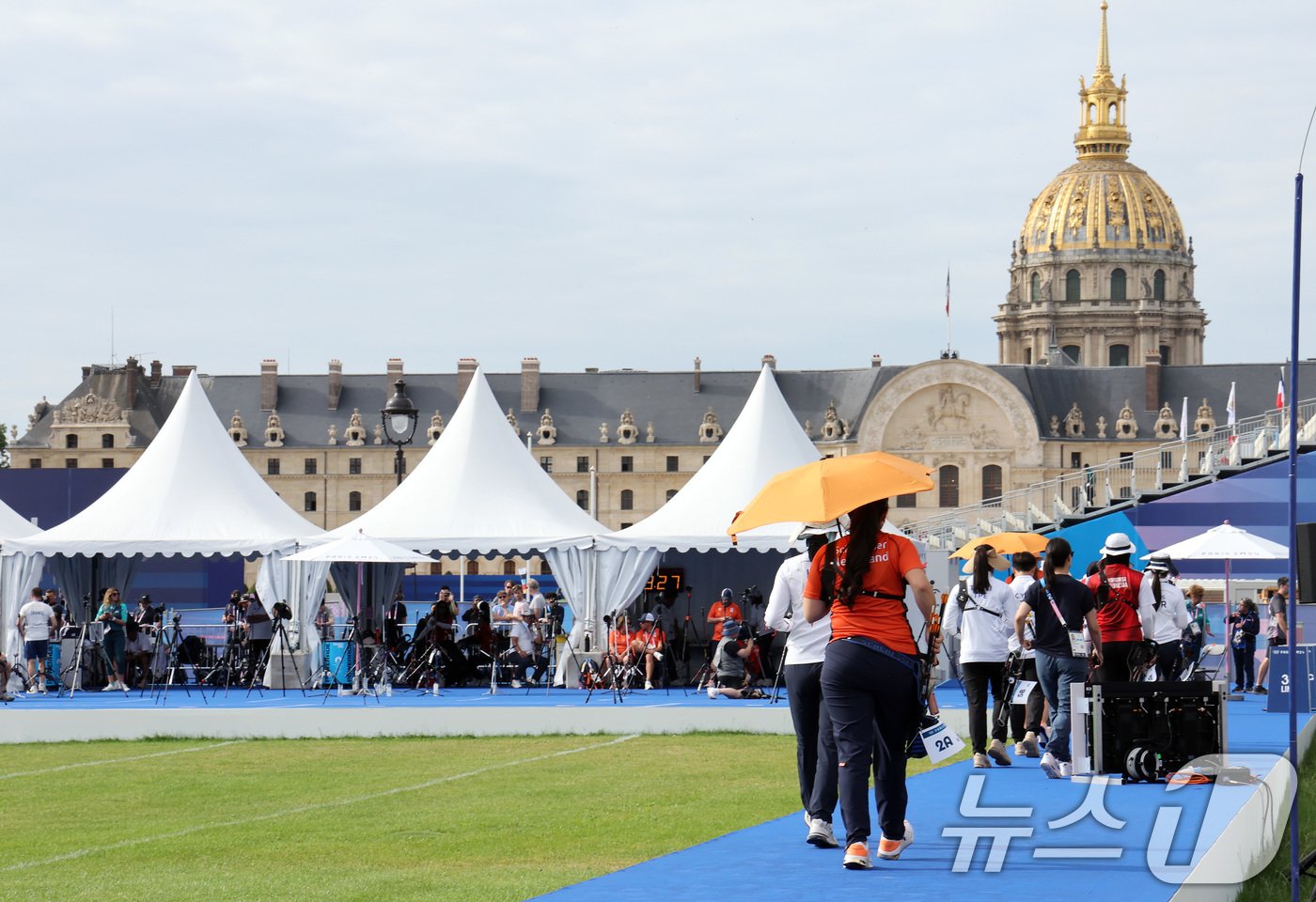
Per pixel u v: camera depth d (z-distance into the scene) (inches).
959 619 858.1
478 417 1781.5
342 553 1487.5
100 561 1883.6
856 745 533.3
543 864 598.2
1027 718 892.6
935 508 6771.7
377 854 635.5
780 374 7317.9
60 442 7101.4
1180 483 2177.7
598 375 7436.0
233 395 7431.1
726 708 1232.2
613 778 910.4
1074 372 7283.5
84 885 572.4
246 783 932.0
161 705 1428.4
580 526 1723.7
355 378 7460.6
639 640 1617.9
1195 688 762.2
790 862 548.1
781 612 616.4
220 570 2824.8
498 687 1654.8
